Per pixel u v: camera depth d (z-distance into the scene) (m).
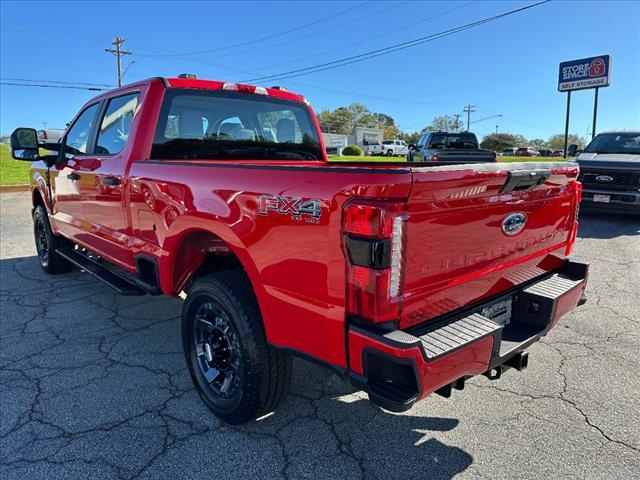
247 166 2.50
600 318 4.58
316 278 2.16
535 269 3.00
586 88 27.66
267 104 4.38
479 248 2.42
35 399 3.16
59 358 3.77
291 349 2.37
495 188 2.35
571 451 2.64
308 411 3.04
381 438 2.76
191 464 2.54
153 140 3.63
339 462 2.56
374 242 1.93
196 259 3.25
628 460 2.56
